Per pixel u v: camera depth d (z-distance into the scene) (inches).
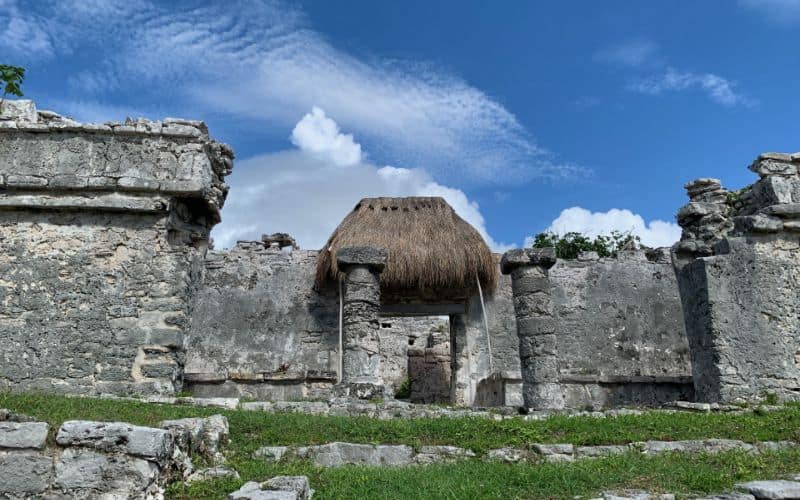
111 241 469.1
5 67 344.2
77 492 205.6
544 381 456.8
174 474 224.8
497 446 308.5
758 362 447.8
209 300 636.7
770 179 479.2
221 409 356.2
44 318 451.5
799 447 312.0
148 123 492.7
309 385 586.2
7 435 210.8
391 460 295.4
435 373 836.0
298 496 205.3
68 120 497.0
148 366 445.4
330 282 628.1
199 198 488.7
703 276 464.8
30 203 463.8
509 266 491.8
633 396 614.5
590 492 225.0
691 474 243.0
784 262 470.0
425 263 601.0
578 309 649.0
